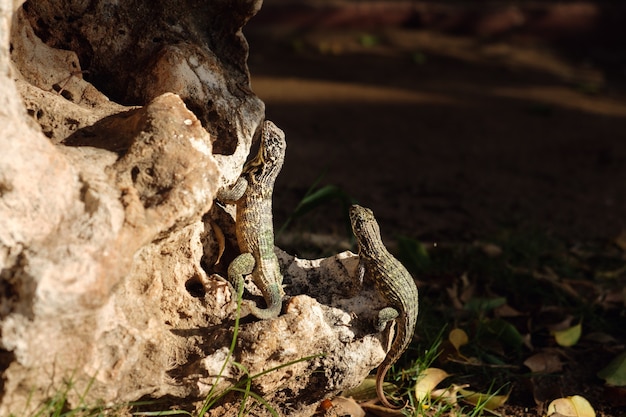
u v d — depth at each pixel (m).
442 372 1.08
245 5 1.04
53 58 1.02
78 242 0.90
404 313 1.02
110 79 1.04
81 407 0.92
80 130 0.98
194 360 0.96
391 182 1.63
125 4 1.04
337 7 3.38
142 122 0.96
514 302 1.25
